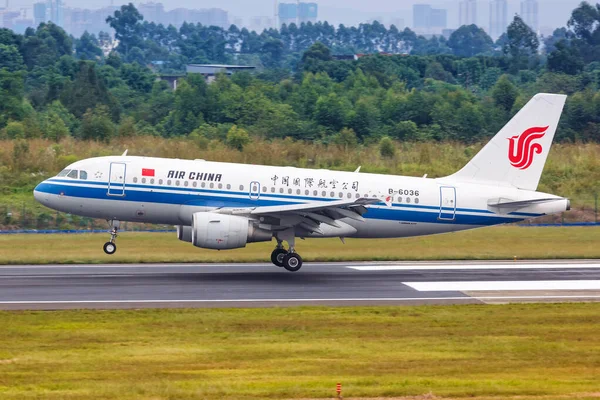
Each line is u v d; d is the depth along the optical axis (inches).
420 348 3614.7
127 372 3171.8
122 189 5625.0
